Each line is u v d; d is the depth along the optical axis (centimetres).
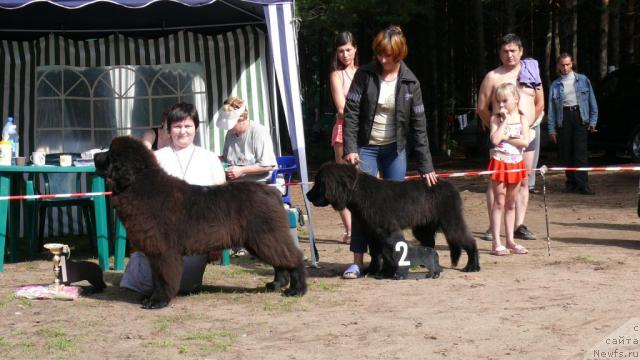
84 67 934
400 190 636
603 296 583
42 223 830
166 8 822
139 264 614
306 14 1702
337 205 628
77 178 825
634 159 1486
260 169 738
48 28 913
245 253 779
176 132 635
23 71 920
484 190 1259
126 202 564
